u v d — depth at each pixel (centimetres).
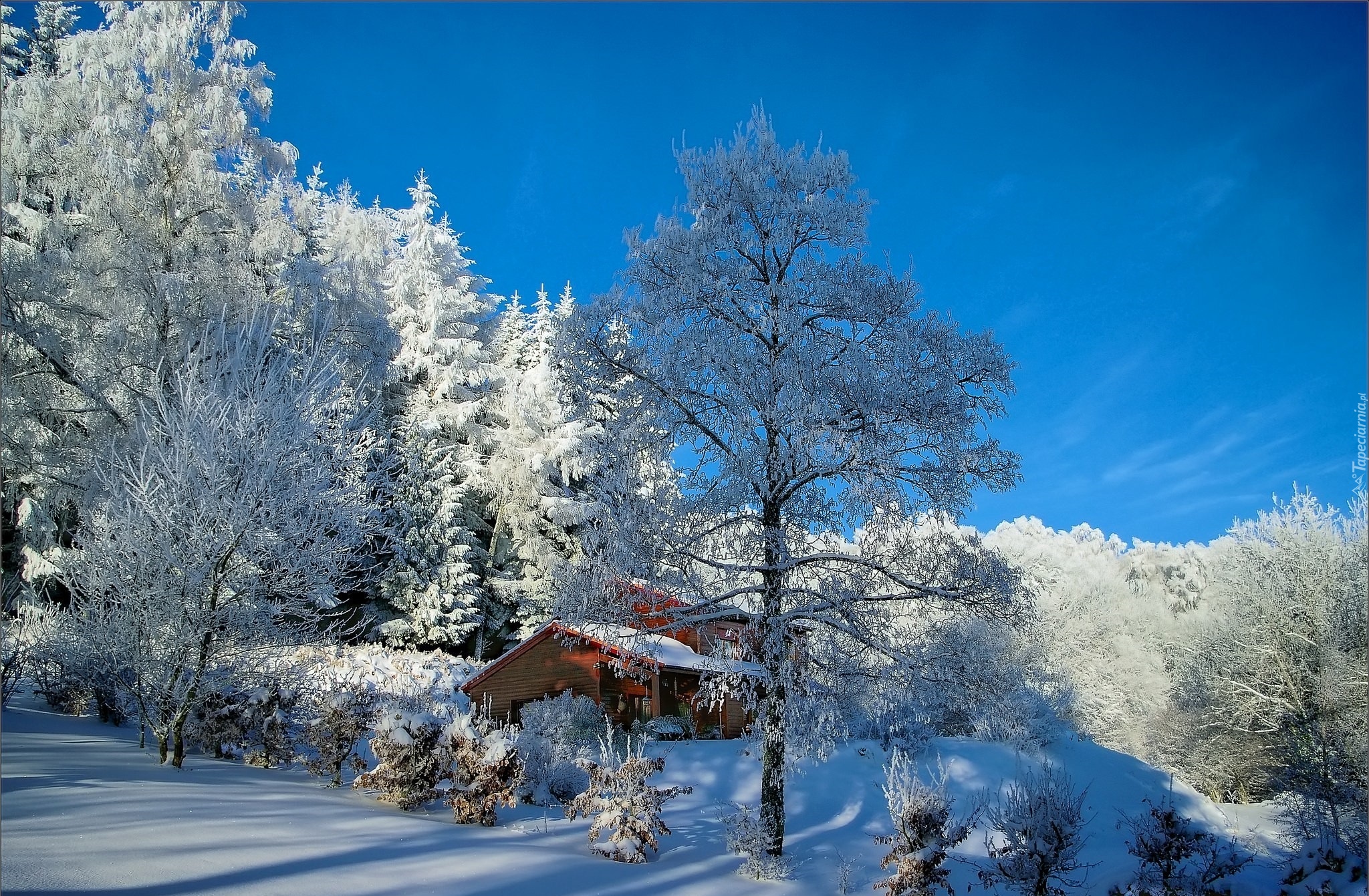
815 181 1205
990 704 1176
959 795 1617
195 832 707
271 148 2123
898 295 1139
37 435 1881
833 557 1131
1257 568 2823
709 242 1175
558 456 3488
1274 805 2367
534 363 4216
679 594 1145
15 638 1376
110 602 1134
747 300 1152
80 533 1262
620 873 843
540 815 1139
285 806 898
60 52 1942
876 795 1570
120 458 1323
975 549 1124
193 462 1095
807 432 998
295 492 1127
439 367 3566
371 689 2195
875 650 1135
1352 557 2642
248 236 2072
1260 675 2684
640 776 964
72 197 2031
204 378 1234
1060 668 3903
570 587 1123
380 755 1044
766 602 1133
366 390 2253
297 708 1377
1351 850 1062
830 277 1135
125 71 1912
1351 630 2573
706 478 1183
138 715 1252
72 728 1284
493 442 3619
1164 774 2234
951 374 1086
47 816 681
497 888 695
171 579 1081
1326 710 2466
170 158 1953
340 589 1291
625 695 2388
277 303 2062
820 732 1127
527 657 2373
